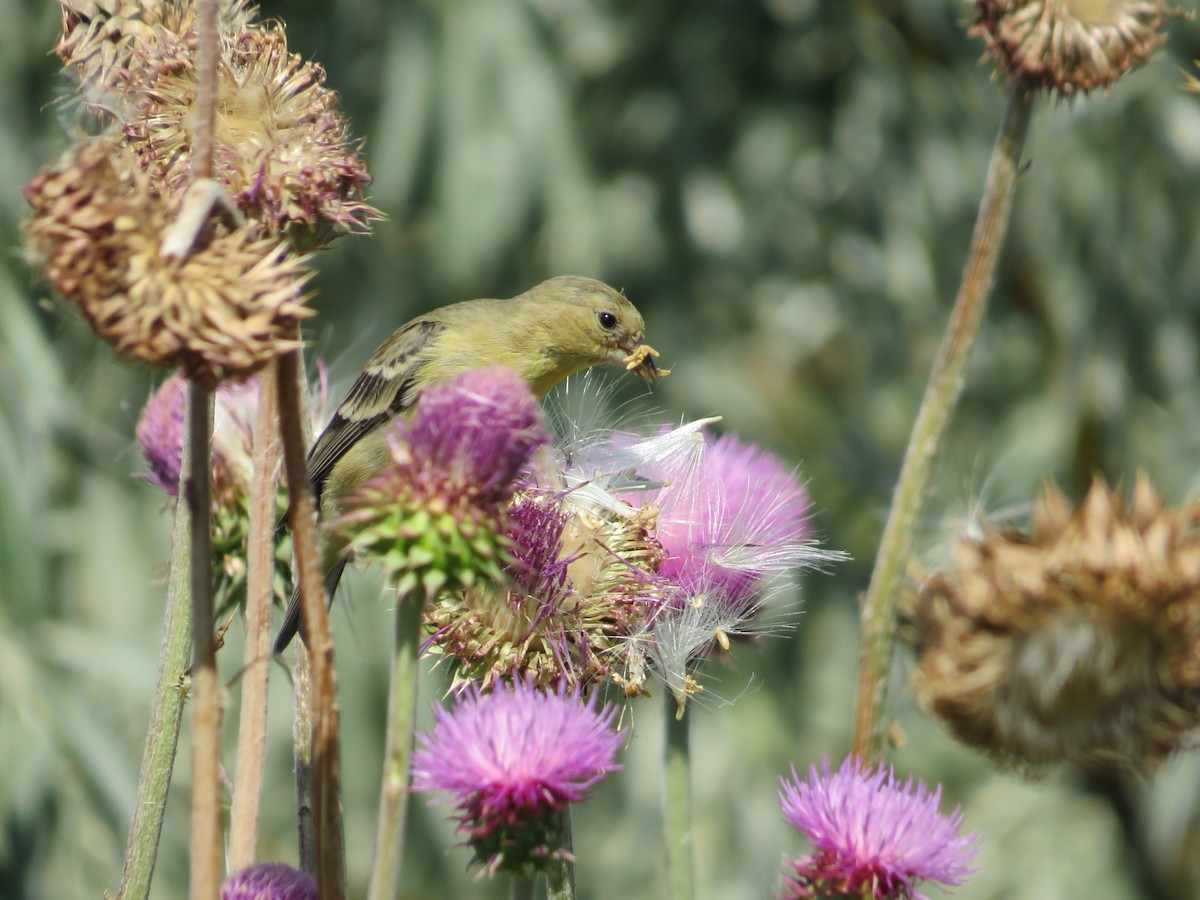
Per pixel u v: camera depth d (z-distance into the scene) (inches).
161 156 145.4
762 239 674.2
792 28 693.9
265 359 102.9
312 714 117.7
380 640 523.2
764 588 171.6
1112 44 146.6
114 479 515.2
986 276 149.6
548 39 603.2
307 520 116.0
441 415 117.0
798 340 677.9
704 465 172.7
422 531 113.9
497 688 132.3
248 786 135.9
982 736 157.3
